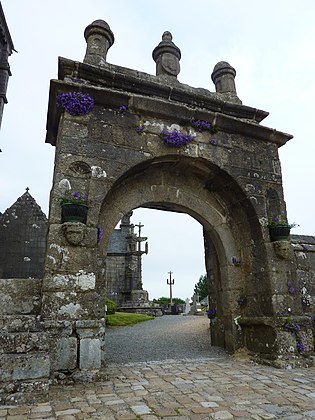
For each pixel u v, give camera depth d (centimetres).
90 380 433
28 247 1425
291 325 577
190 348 726
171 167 683
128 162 586
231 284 678
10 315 439
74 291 475
